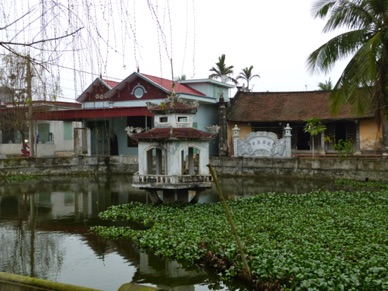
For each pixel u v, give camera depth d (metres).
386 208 15.48
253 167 30.75
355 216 13.99
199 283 9.55
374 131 32.62
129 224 15.45
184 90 35.91
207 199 21.30
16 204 20.45
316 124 33.88
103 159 34.62
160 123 17.97
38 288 4.04
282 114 36.09
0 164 30.56
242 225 12.95
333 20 21.81
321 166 28.27
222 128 36.62
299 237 11.13
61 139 43.31
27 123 30.28
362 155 30.89
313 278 7.93
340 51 21.77
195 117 36.59
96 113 32.94
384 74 21.09
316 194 19.41
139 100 35.97
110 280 9.78
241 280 9.16
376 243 10.35
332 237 11.06
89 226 15.36
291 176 29.39
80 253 11.95
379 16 21.34
